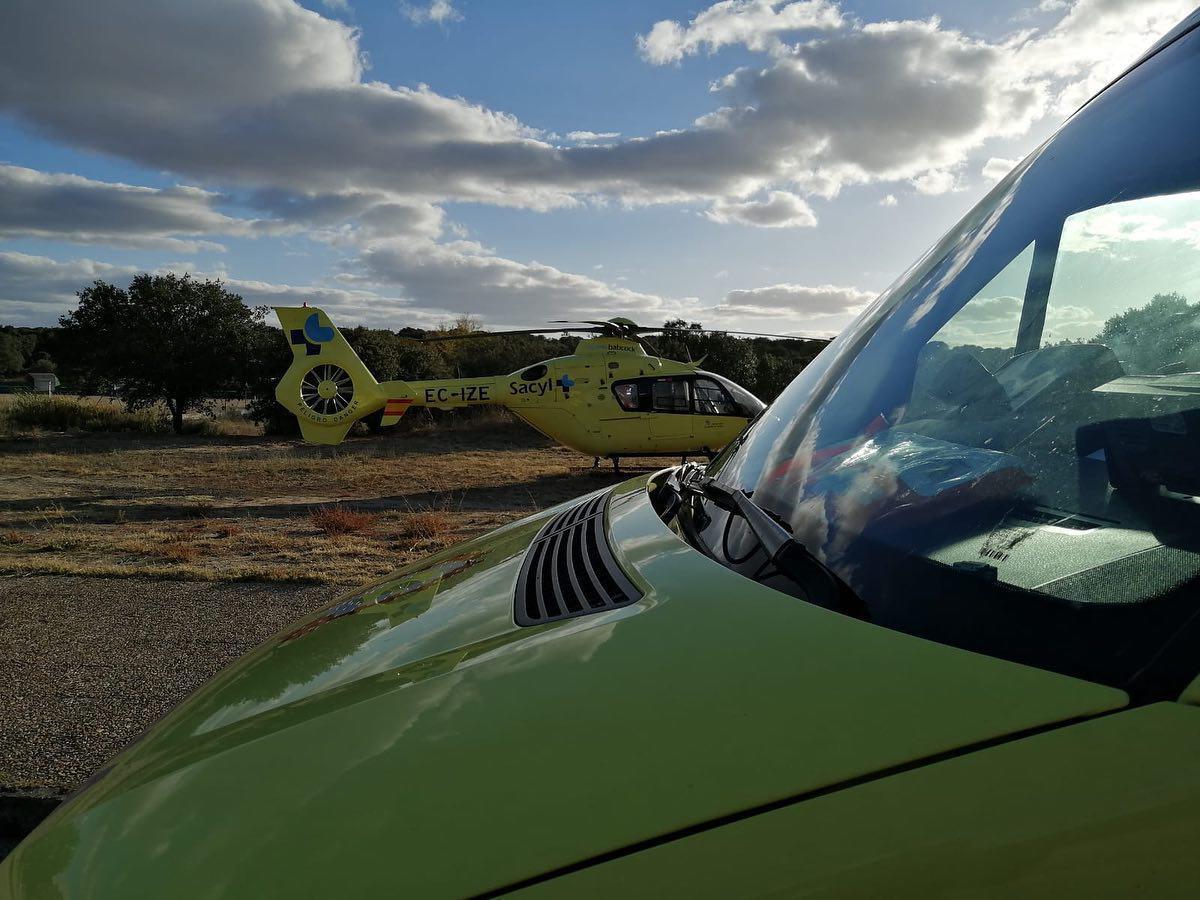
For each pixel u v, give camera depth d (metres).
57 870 0.81
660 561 1.22
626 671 0.85
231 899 0.67
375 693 0.99
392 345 28.83
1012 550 0.89
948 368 1.24
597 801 0.68
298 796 0.78
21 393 27.62
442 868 0.65
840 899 0.57
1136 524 0.85
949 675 0.74
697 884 0.60
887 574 0.94
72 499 11.92
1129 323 1.06
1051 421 1.04
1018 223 1.28
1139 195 1.07
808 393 1.51
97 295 25.53
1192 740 0.62
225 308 25.84
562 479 15.23
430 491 13.52
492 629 1.14
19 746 3.15
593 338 16.50
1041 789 0.60
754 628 0.89
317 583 5.98
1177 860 0.55
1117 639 0.73
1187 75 1.12
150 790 0.91
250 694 1.16
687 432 15.56
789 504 1.20
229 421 29.23
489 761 0.76
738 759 0.69
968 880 0.56
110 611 5.20
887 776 0.64
